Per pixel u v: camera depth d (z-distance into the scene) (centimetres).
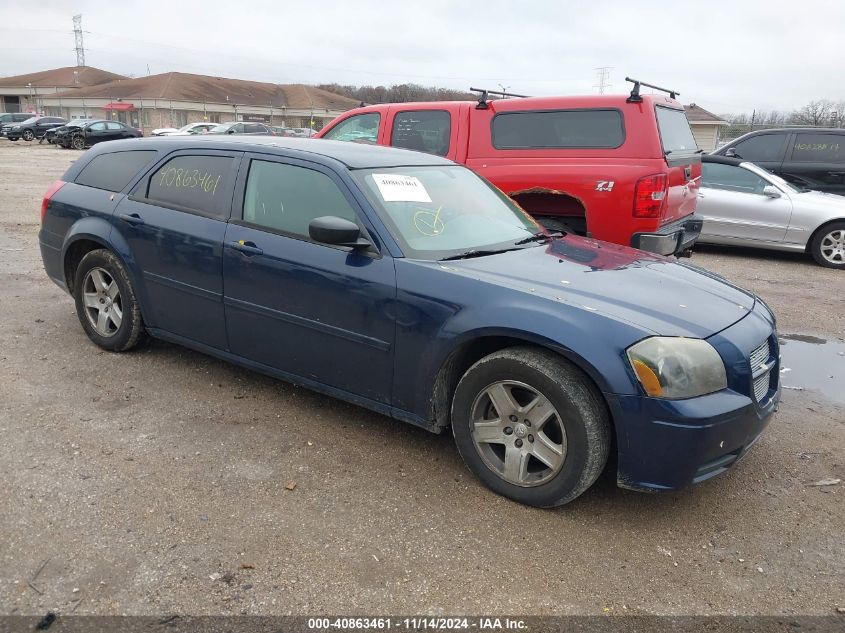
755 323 330
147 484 321
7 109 9269
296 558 274
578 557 284
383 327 341
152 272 441
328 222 338
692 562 284
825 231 940
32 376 441
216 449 358
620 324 292
